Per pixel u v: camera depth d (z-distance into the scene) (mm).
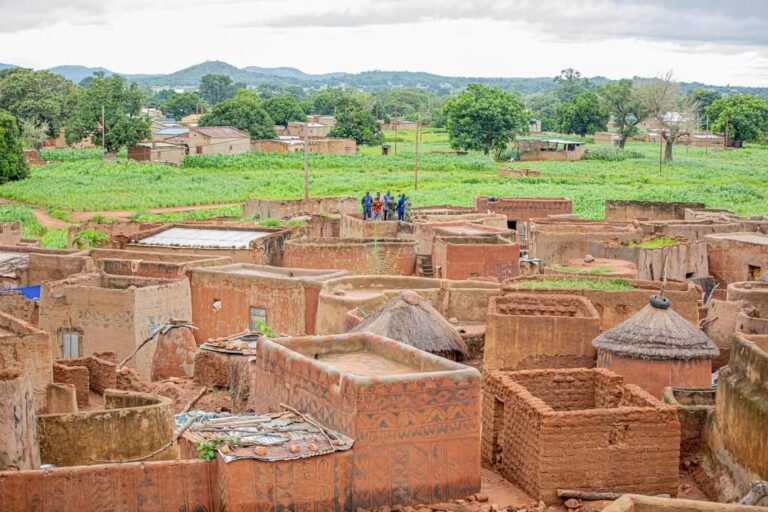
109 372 31969
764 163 162750
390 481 20719
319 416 21469
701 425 24141
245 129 174250
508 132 165625
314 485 20281
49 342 29734
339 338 24250
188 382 32781
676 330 28625
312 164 144625
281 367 22641
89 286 41250
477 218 68000
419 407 20812
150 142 156750
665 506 17109
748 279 56719
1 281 49312
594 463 21453
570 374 24672
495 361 31500
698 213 73500
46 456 24547
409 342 31156
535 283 37812
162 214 94375
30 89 166500
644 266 53594
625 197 106500
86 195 108375
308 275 45812
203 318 45281
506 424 23000
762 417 21172
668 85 176000
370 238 57750
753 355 22234
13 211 92062
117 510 20094
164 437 25156
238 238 57844
